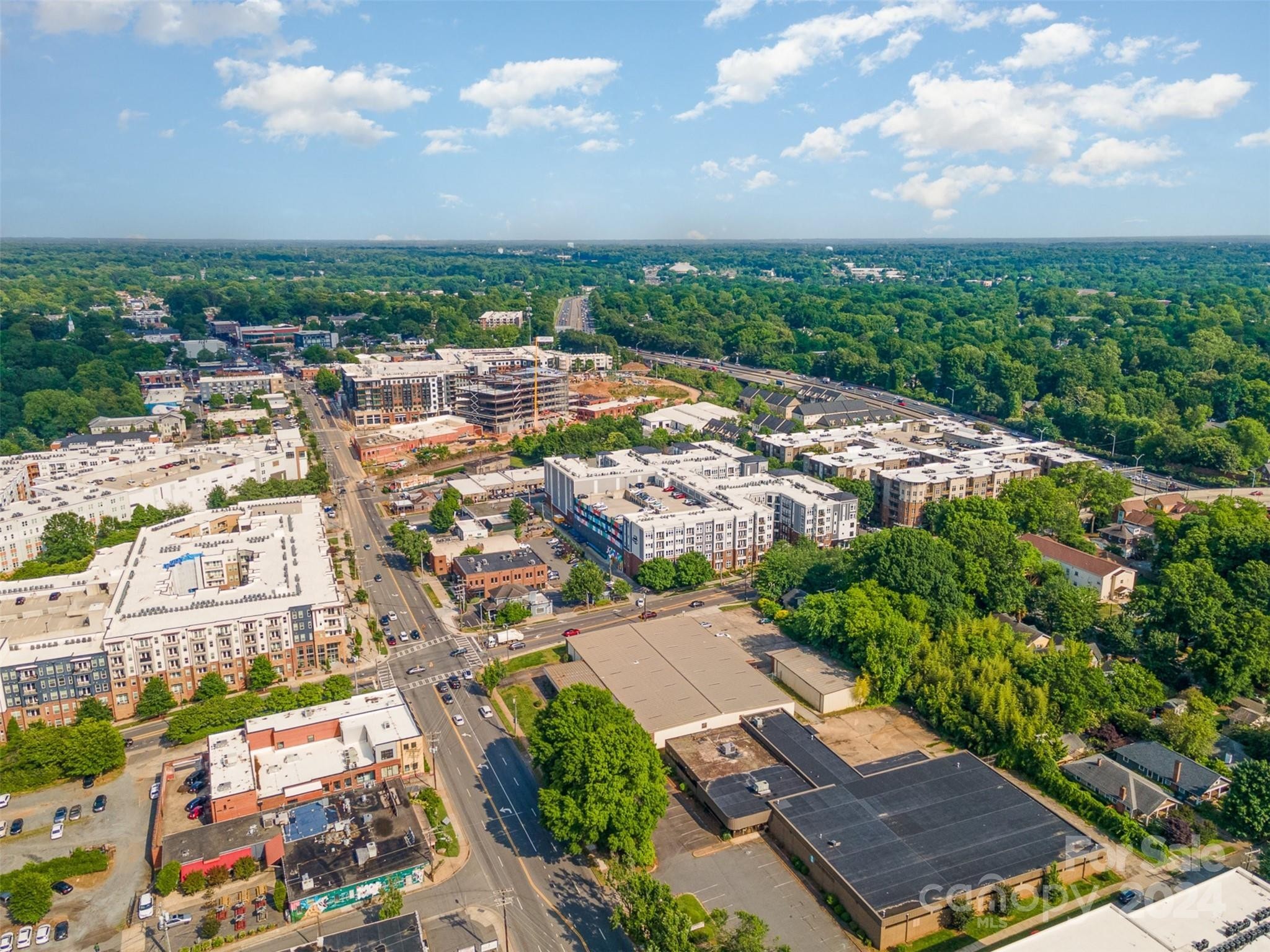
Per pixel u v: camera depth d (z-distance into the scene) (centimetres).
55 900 19538
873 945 18200
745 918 17538
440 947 18275
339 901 19312
